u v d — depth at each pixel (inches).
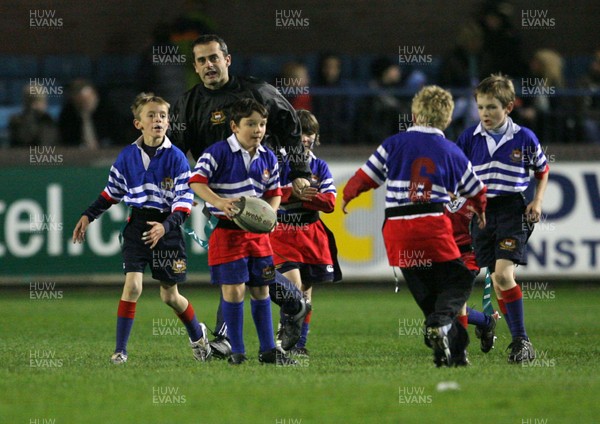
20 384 827.4
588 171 1836.9
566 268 1833.2
